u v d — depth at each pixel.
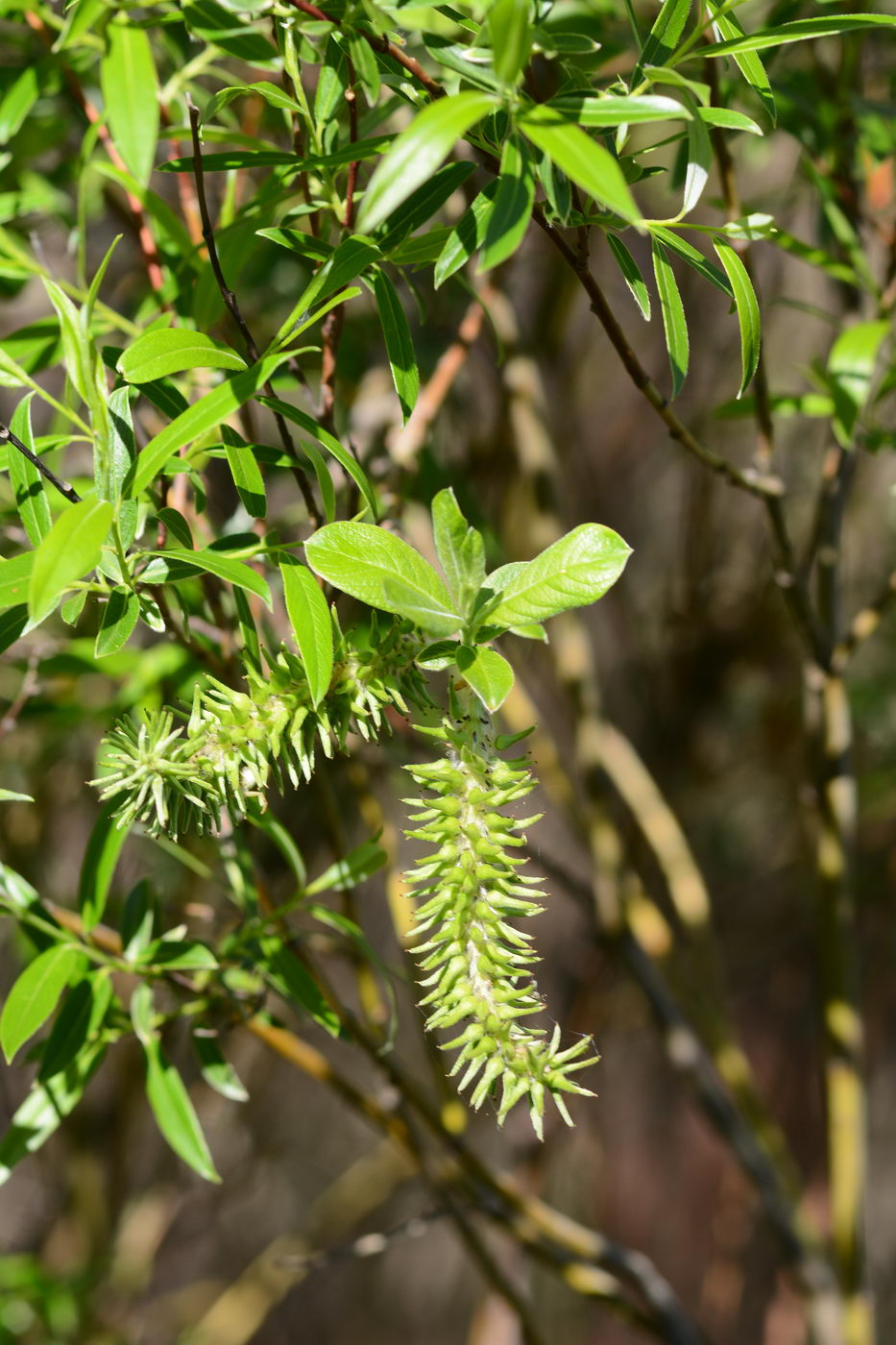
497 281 0.86
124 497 0.55
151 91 0.58
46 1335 1.03
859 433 0.71
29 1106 0.62
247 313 0.84
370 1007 0.76
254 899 0.64
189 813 0.54
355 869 0.64
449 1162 0.82
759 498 0.66
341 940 0.72
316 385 0.77
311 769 0.54
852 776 0.82
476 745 0.54
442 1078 0.79
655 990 0.94
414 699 0.55
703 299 1.21
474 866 0.53
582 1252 0.82
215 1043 0.64
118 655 0.70
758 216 0.56
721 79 0.65
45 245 0.88
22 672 0.74
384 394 0.85
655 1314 0.82
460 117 0.52
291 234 0.57
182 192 0.67
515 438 1.00
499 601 0.53
